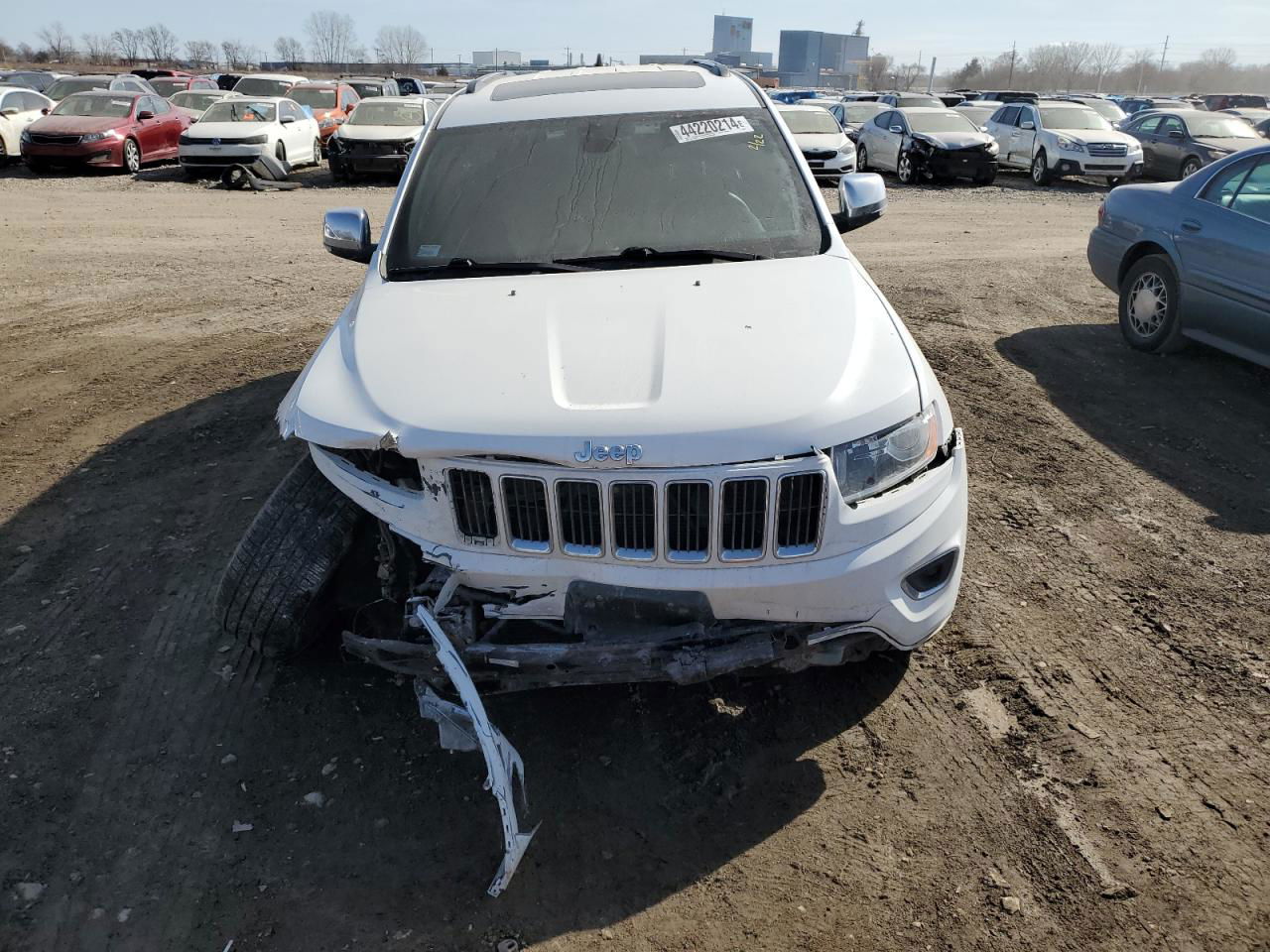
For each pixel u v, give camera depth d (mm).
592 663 2729
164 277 9977
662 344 3020
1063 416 5945
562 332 3125
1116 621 3799
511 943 2523
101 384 6605
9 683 3475
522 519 2746
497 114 4410
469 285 3562
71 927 2566
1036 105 20781
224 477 5105
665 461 2625
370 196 16328
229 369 6902
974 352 7207
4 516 4703
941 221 14312
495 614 2846
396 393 2926
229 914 2609
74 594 4031
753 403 2736
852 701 3381
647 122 4281
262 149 17266
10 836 2844
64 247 11414
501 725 3314
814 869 2727
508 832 2551
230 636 3611
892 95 29609
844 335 3074
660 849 2811
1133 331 7250
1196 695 3367
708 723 3301
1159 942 2473
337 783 3051
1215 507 4742
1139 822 2836
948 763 3088
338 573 3291
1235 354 6379
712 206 3924
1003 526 4574
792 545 2725
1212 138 19453
